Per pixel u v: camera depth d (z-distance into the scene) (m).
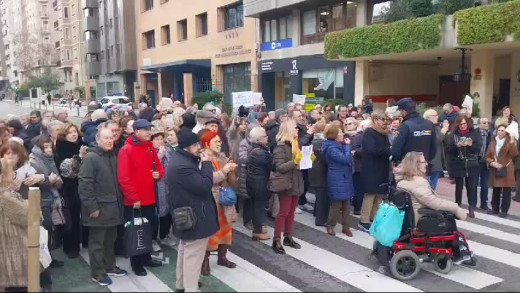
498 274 6.05
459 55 18.14
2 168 5.45
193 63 32.56
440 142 9.00
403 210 5.94
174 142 7.03
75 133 6.68
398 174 6.17
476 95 16.50
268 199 7.64
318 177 8.02
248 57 28.98
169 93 41.47
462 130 8.57
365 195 7.75
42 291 5.29
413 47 15.54
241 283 5.67
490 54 16.23
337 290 5.50
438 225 5.90
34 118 9.97
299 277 5.91
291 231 7.07
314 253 6.80
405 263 5.85
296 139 6.68
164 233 7.14
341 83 22.45
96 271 5.59
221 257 6.25
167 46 39.59
